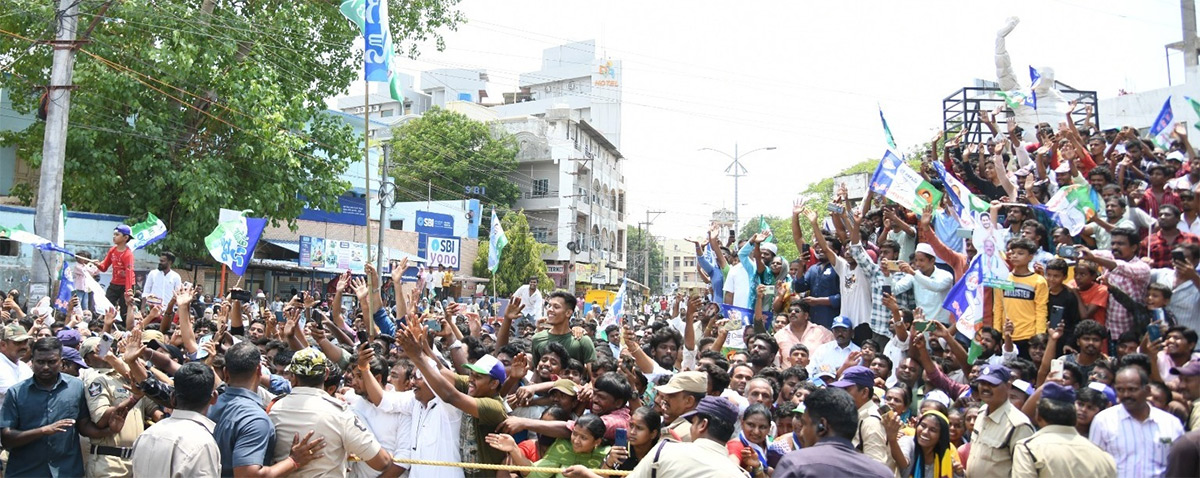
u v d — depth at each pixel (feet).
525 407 23.06
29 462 21.12
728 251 47.39
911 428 23.49
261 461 17.42
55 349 21.61
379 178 121.80
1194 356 24.14
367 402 23.09
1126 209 36.99
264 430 17.79
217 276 88.38
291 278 97.35
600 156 212.64
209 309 50.34
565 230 180.65
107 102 72.69
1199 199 35.73
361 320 36.52
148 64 71.67
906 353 32.83
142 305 49.57
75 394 21.97
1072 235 37.58
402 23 82.23
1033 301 31.32
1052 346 26.94
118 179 73.31
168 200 76.84
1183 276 29.78
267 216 78.95
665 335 29.60
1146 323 29.99
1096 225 37.40
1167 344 25.59
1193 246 30.58
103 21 70.69
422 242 110.32
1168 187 38.99
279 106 75.82
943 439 21.53
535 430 20.81
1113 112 78.13
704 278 47.06
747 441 20.89
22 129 86.38
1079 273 31.09
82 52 69.26
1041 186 45.55
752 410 20.79
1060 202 38.60
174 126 75.77
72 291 46.19
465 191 165.17
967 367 29.91
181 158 76.95
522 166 186.29
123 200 76.64
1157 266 33.78
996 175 48.88
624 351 32.07
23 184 82.17
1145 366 23.35
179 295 26.78
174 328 34.86
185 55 70.13
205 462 16.98
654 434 19.52
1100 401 21.43
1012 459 20.11
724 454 16.79
